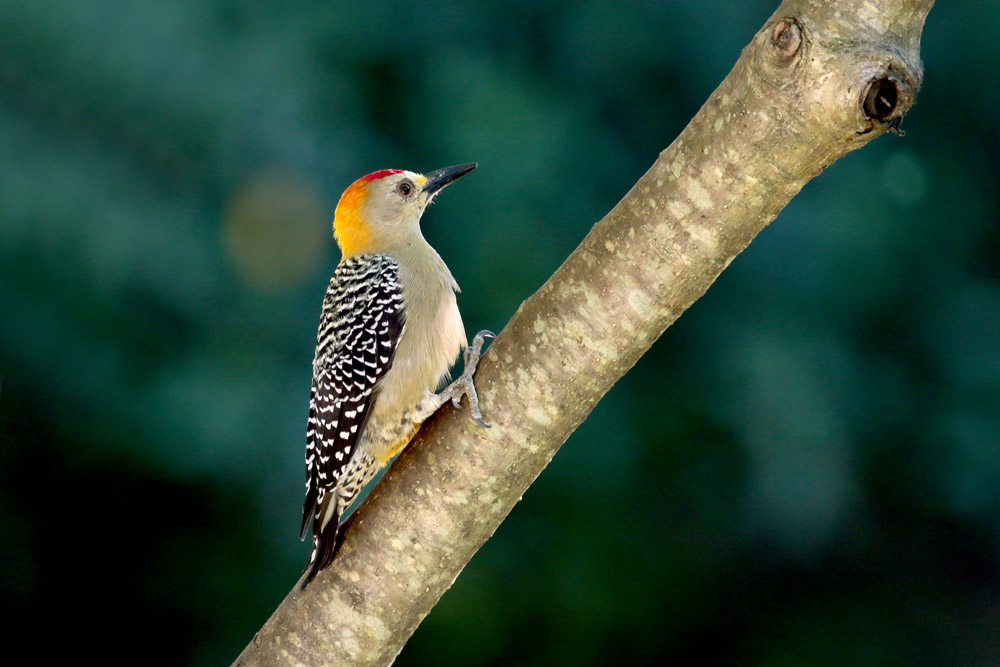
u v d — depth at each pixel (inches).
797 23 155.6
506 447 191.3
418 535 196.2
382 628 198.5
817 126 158.6
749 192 169.0
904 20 153.5
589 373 186.1
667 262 177.3
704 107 171.9
